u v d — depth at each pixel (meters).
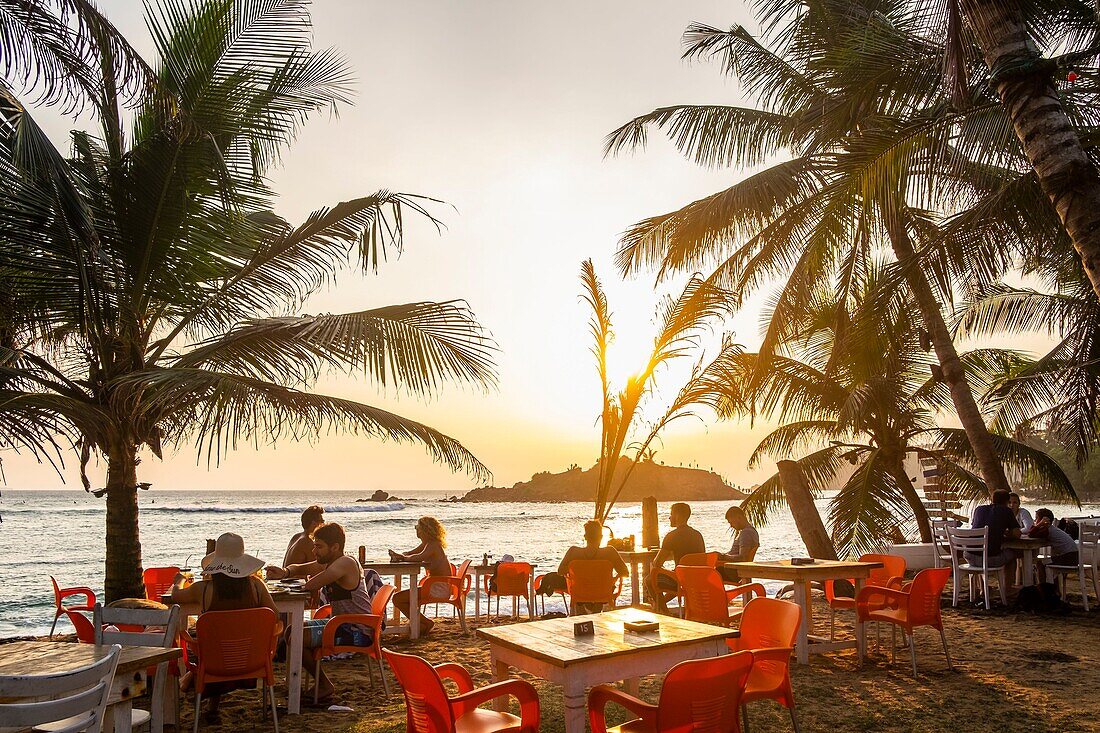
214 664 4.62
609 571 8.83
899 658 6.87
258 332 7.13
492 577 10.54
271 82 7.44
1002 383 14.35
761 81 11.74
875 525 12.59
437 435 7.35
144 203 6.94
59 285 6.55
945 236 7.82
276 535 44.28
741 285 11.80
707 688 3.28
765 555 26.28
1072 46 7.01
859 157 7.10
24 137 5.04
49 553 31.08
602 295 12.16
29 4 5.43
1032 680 5.99
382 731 4.97
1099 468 31.08
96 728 2.86
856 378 9.55
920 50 6.72
